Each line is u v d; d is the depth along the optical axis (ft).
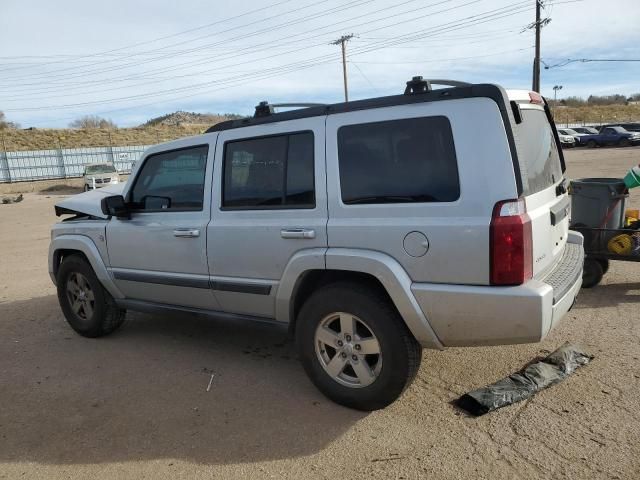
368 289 11.29
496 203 9.80
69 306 17.94
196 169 14.25
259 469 9.92
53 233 18.16
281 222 12.32
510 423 10.87
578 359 13.41
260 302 13.12
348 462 9.96
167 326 18.54
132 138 182.29
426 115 10.55
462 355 14.16
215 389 13.29
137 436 11.28
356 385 11.72
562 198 13.10
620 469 9.26
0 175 126.21
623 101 303.89
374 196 11.07
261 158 12.85
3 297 23.61
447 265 10.23
